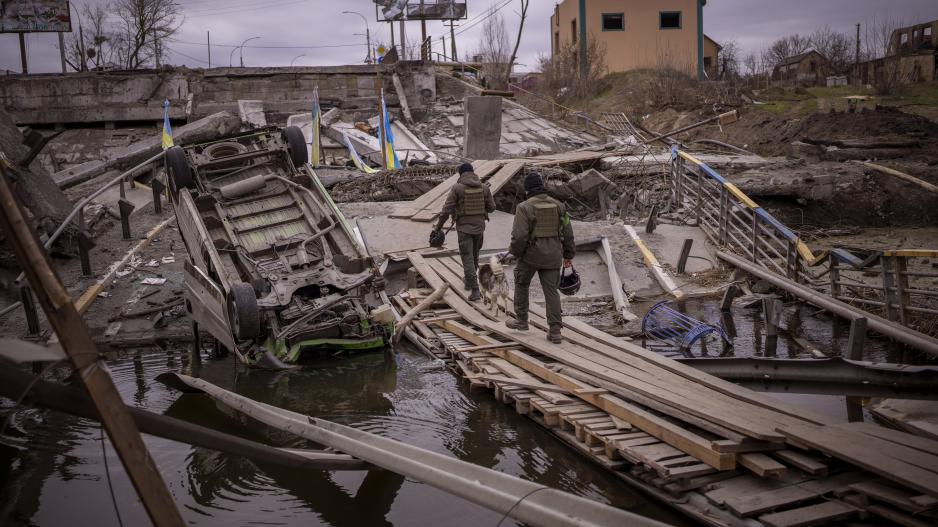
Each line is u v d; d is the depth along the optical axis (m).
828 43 42.72
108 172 19.78
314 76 28.56
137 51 46.88
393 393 7.03
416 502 4.83
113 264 11.59
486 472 4.28
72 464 5.51
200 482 5.20
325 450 5.22
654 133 27.55
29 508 4.79
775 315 8.19
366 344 8.35
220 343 8.58
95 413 3.37
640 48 37.38
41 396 3.22
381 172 17.39
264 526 4.51
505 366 6.97
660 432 4.98
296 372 7.80
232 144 10.55
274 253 9.16
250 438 6.01
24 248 2.57
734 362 6.18
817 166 18.34
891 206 16.42
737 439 4.46
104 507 4.81
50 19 35.94
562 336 7.43
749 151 23.25
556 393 6.08
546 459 5.38
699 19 37.44
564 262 7.79
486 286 8.83
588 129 28.30
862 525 3.89
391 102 28.80
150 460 2.84
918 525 3.63
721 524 4.07
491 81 36.19
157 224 13.95
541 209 7.05
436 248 11.63
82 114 27.08
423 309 9.31
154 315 9.89
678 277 11.22
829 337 8.46
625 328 8.93
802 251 9.84
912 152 19.16
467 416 6.35
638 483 4.76
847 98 27.05
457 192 8.96
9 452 5.73
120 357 8.66
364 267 9.02
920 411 5.65
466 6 38.75
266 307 7.83
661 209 15.40
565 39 40.47
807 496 4.13
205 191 9.85
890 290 8.20
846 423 4.73
